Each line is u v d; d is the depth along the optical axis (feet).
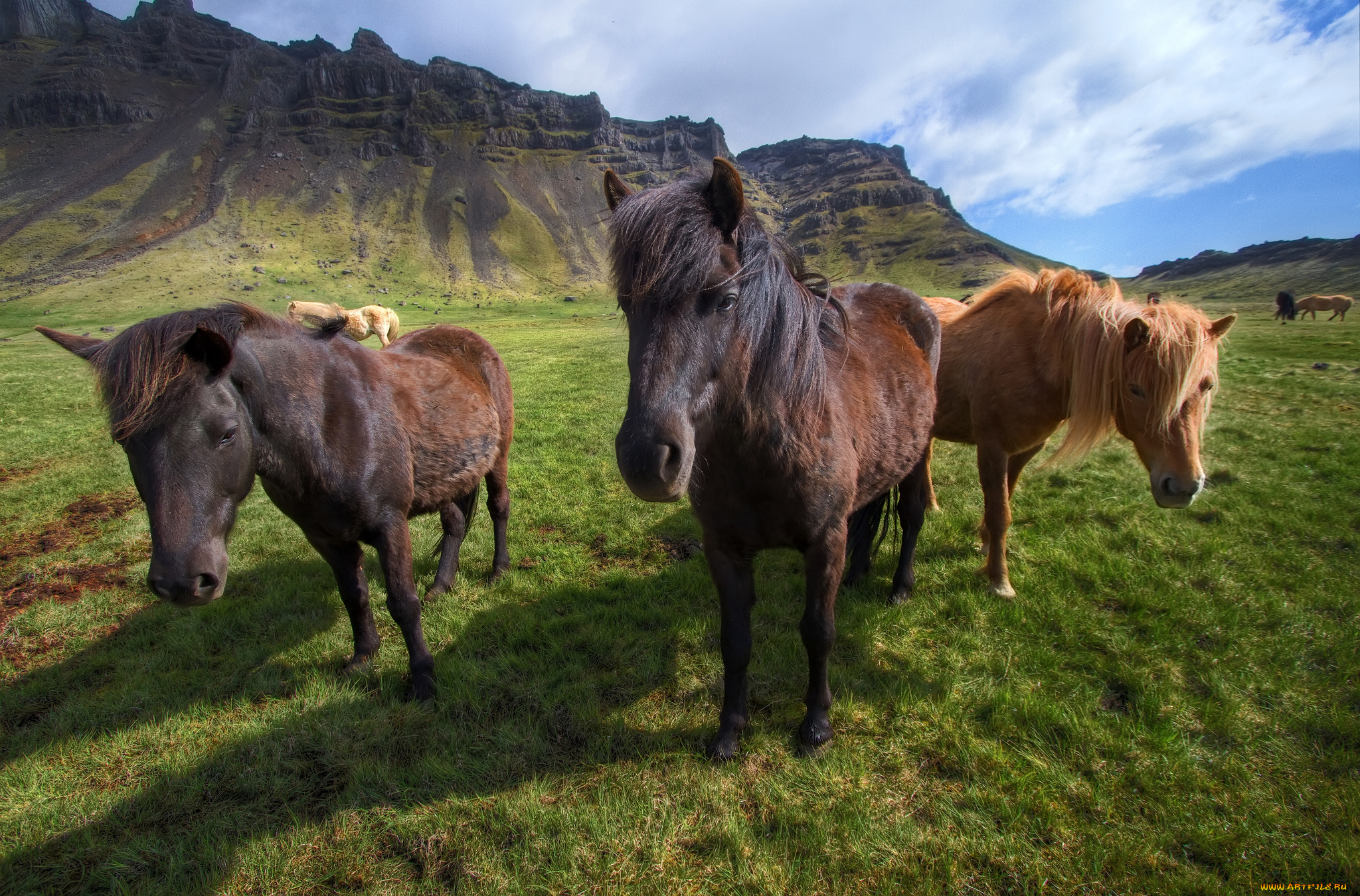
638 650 10.94
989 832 7.02
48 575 14.89
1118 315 10.38
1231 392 30.48
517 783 8.11
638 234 5.81
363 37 639.76
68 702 10.15
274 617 12.72
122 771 8.64
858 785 7.79
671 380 5.70
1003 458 12.29
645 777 8.10
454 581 13.97
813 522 7.72
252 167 485.15
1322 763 7.70
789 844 7.05
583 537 16.16
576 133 625.82
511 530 16.84
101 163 476.13
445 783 8.14
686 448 5.76
